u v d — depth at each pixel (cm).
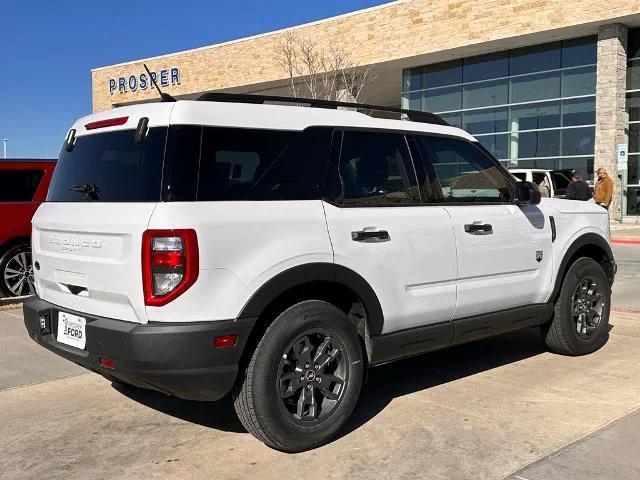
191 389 354
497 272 498
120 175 383
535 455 371
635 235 1898
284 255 373
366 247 411
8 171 850
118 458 382
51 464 375
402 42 2658
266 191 382
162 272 344
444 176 481
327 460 374
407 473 354
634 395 472
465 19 2462
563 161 2409
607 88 2205
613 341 645
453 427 418
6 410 468
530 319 535
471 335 488
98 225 372
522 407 453
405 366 569
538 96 2467
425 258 445
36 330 429
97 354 368
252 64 3180
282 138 400
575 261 581
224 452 388
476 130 2667
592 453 371
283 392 378
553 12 2238
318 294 409
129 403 482
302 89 3250
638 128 2272
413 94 2858
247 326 357
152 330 343
